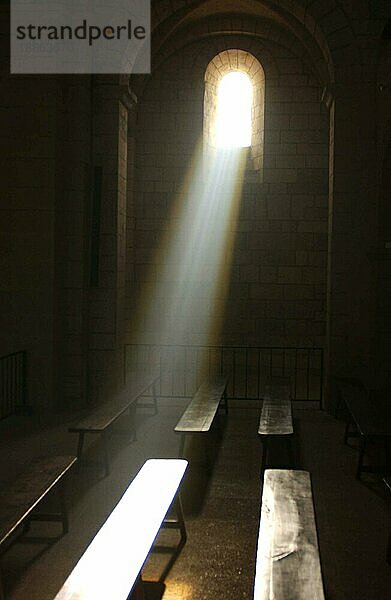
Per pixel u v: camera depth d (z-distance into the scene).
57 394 10.76
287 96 14.94
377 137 10.42
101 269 11.23
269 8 12.41
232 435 9.30
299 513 4.59
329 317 10.81
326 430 9.62
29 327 10.52
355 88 10.60
